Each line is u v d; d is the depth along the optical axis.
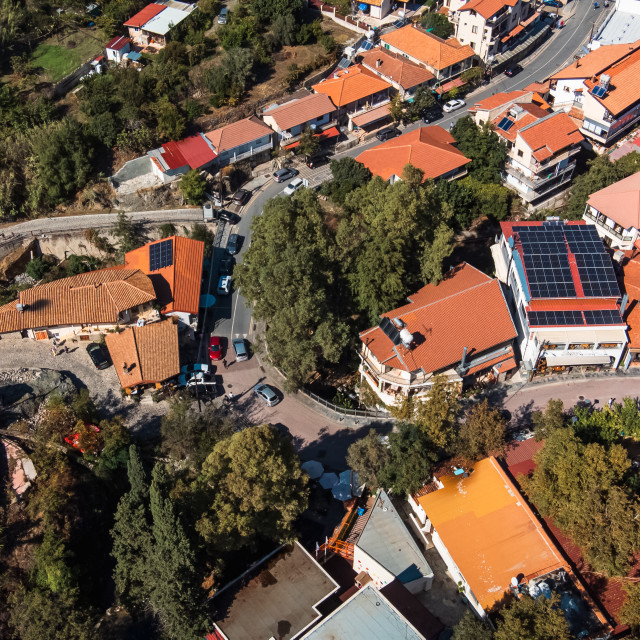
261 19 134.38
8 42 131.25
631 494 65.81
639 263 93.88
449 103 131.00
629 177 103.38
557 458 69.62
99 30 136.38
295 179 117.50
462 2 141.50
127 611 72.00
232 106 123.75
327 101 122.75
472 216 111.62
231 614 66.44
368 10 145.75
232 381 90.44
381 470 74.56
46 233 110.81
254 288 89.81
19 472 78.81
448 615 67.81
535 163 109.19
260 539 73.75
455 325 86.06
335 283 93.31
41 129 116.50
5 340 91.62
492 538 69.00
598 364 86.62
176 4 137.50
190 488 68.44
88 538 76.38
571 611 62.97
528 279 86.38
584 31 148.88
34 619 66.94
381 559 69.25
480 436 75.06
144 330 89.94
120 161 117.25
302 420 86.06
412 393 85.00
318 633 61.16
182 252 100.81
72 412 81.88
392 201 88.12
